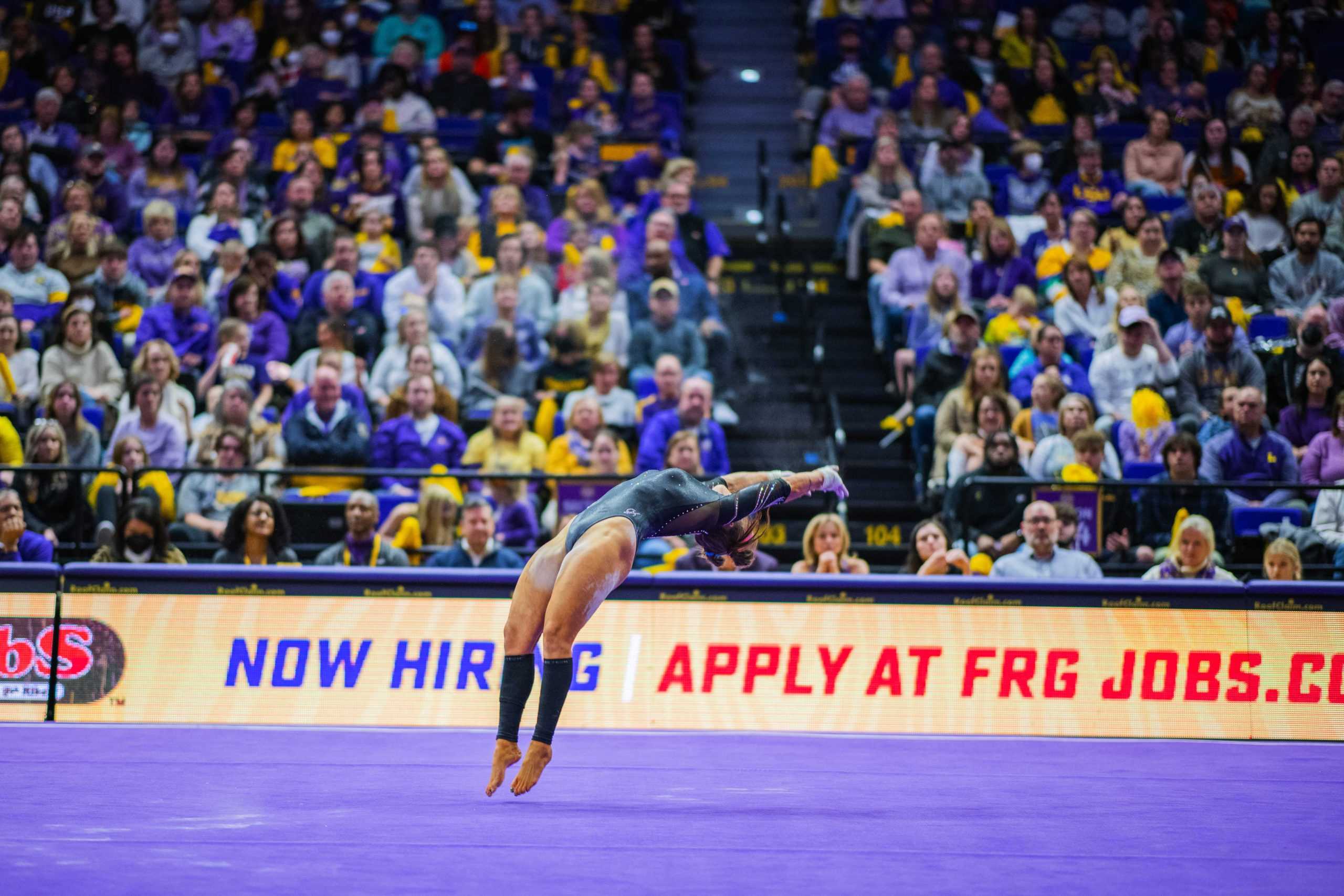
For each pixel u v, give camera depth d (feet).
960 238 50.11
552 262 47.70
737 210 57.41
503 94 55.98
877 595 27.91
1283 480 36.96
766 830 15.51
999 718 27.71
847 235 51.67
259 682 27.55
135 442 35.68
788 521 41.96
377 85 54.44
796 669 27.73
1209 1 60.70
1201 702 27.84
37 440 35.22
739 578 27.84
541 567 18.06
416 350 38.58
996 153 54.44
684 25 61.98
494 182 50.16
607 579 17.58
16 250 44.75
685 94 60.64
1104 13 61.11
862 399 46.01
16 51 56.49
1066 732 27.68
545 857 13.71
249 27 58.80
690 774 20.79
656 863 13.48
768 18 65.46
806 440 44.06
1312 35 60.23
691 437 34.37
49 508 35.29
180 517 36.37
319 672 27.61
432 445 38.04
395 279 44.01
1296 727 27.86
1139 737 27.63
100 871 12.74
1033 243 48.06
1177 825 16.46
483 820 15.92
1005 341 43.01
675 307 42.75
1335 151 53.06
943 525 35.37
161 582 27.71
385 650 27.63
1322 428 39.06
